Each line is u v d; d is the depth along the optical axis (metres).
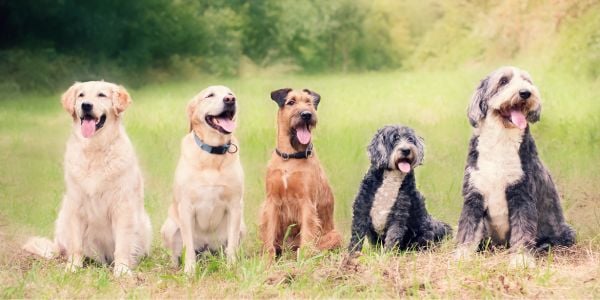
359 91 31.81
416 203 8.84
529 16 37.06
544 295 7.14
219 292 7.43
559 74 25.67
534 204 8.26
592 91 21.91
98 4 42.44
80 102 8.27
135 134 17.67
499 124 8.27
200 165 8.43
